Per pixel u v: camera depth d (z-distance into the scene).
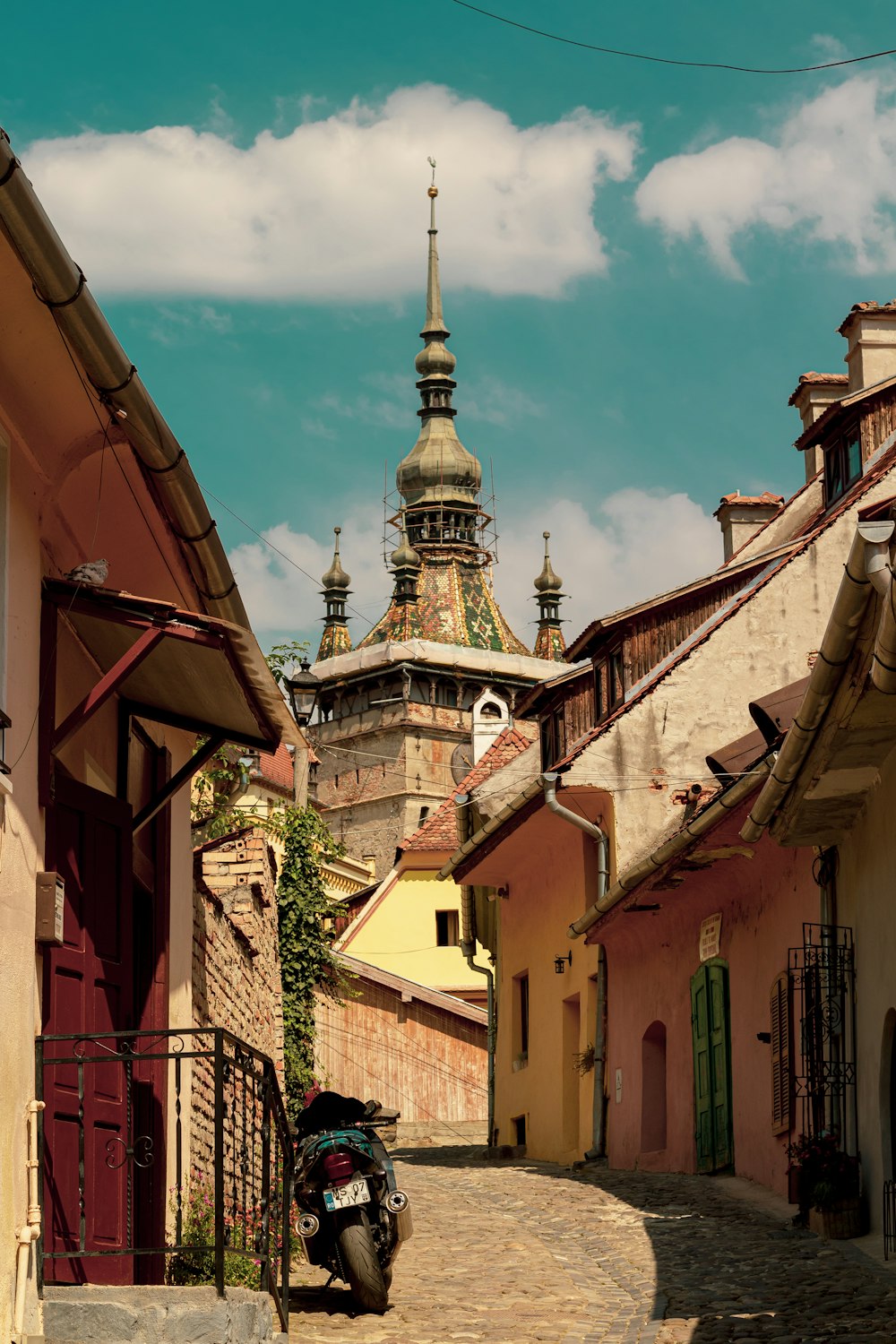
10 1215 8.45
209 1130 14.69
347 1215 11.59
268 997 19.95
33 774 9.28
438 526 132.25
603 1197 18.73
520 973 31.30
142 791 13.09
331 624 132.50
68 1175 9.85
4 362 8.65
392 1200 11.83
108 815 10.93
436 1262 14.00
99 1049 10.54
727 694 25.77
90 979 10.41
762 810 14.66
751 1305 11.36
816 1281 12.12
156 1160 12.09
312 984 26.58
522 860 30.70
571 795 26.03
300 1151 12.11
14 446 9.05
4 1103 8.46
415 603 127.00
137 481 10.16
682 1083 22.22
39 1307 8.64
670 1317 11.06
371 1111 12.37
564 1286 12.62
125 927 11.09
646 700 25.66
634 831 25.28
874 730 12.89
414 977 53.59
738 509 31.30
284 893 26.73
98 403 9.23
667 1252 14.14
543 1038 29.33
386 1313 11.39
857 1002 14.93
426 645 117.62
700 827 17.83
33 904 9.17
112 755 12.08
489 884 32.81
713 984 20.80
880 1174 13.98
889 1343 9.73
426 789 114.94
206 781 25.75
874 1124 14.25
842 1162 14.58
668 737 25.61
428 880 54.47
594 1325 10.99
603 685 28.58
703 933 21.23
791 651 25.86
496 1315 11.33
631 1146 24.22
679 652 26.36
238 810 26.44
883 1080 14.04
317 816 27.62
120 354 8.50
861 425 26.20
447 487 133.50
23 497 9.20
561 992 28.39
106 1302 8.73
